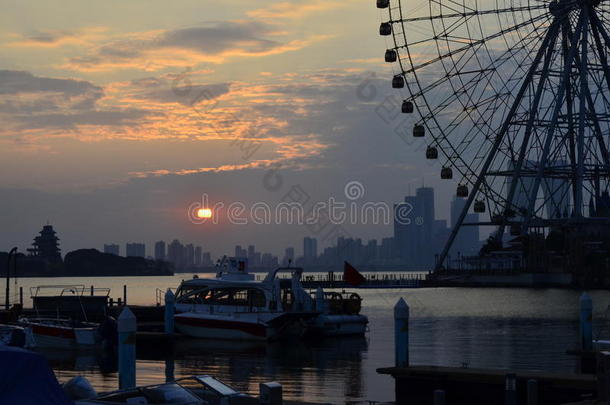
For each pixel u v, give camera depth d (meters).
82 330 46.84
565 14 105.44
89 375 36.62
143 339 51.22
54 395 17.66
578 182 123.56
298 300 56.47
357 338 55.41
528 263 172.38
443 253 165.25
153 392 19.55
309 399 29.72
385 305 113.62
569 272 168.38
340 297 61.75
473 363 40.50
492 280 172.50
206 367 39.19
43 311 61.19
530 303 115.81
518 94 116.56
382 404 28.33
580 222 137.12
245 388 32.12
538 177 125.25
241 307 54.72
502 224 140.38
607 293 149.50
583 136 118.75
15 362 17.47
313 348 48.47
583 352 37.16
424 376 28.75
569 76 117.00
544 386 26.70
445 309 99.62
